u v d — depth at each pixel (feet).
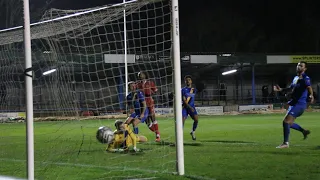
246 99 123.85
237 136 37.81
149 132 43.32
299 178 17.48
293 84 27.04
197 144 30.71
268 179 17.37
